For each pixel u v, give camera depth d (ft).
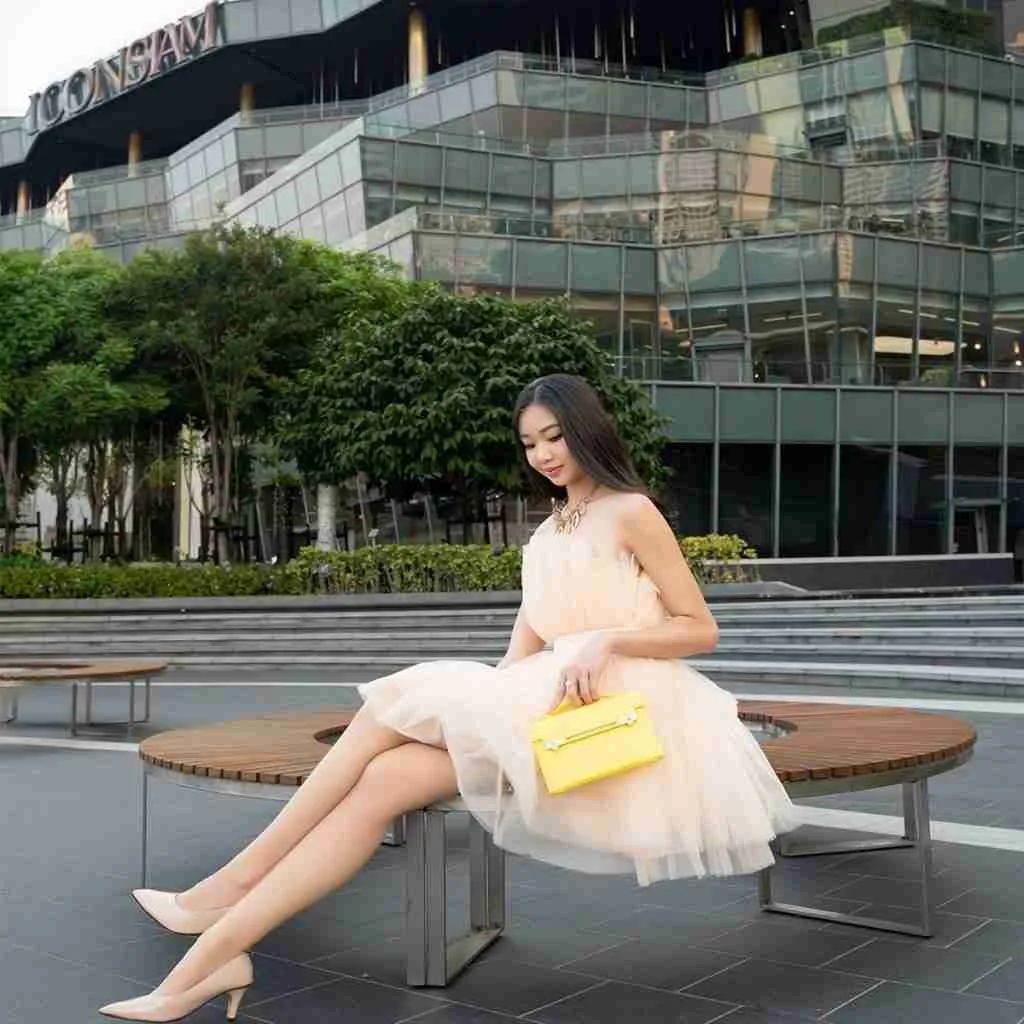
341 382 57.31
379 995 10.34
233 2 168.76
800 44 164.25
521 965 11.16
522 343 56.13
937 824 17.44
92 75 191.11
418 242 92.68
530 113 126.82
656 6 162.30
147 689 32.37
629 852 9.09
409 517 81.56
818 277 95.71
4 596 57.52
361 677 44.47
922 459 92.07
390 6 157.79
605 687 9.71
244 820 18.93
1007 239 104.22
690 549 60.49
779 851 15.64
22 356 64.03
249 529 85.40
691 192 106.32
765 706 16.19
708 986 10.43
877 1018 9.52
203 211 140.67
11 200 230.27
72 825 18.61
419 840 10.53
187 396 70.54
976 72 120.16
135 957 11.62
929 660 38.75
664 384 87.86
